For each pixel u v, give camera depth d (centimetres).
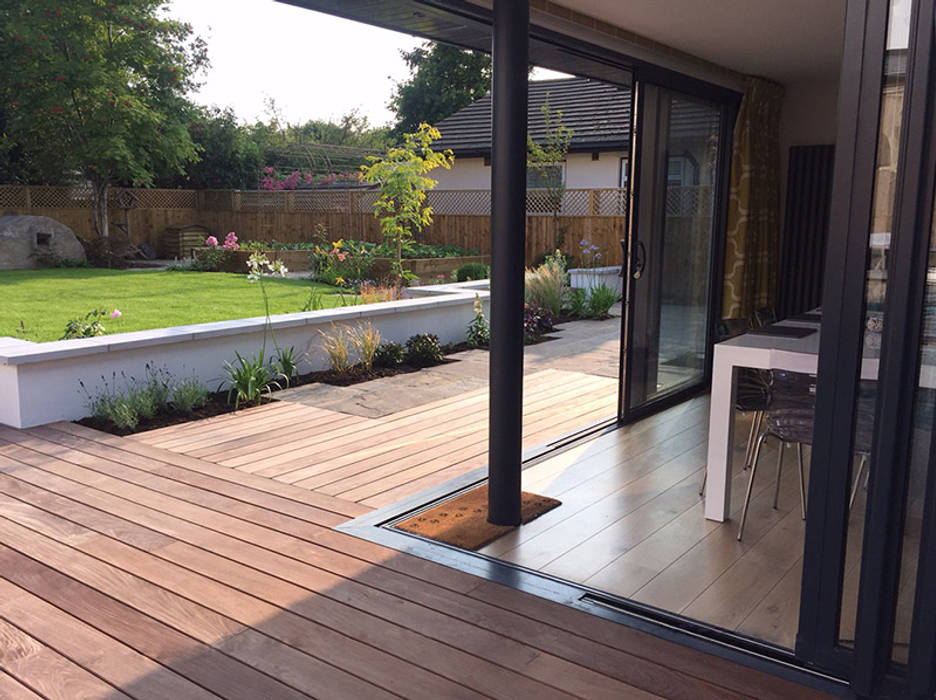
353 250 1401
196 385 581
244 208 2028
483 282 1006
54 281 1352
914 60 214
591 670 251
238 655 258
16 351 517
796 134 744
